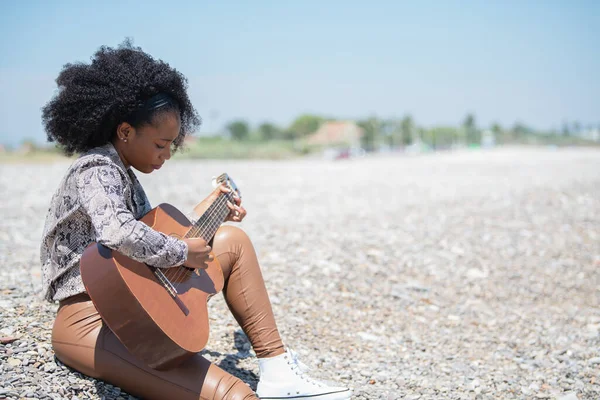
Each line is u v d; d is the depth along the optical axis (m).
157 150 2.83
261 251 6.63
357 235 7.71
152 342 2.63
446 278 6.38
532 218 9.13
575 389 4.09
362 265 6.37
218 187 3.27
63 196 2.74
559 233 8.36
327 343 4.46
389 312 5.28
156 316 2.61
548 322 5.46
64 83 2.78
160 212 2.97
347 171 19.75
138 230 2.54
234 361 3.79
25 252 6.27
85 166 2.66
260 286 3.12
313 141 84.69
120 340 2.64
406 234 7.91
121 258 2.61
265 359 3.08
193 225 3.05
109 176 2.63
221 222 3.17
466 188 12.98
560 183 12.89
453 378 4.14
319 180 15.81
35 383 2.87
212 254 3.04
